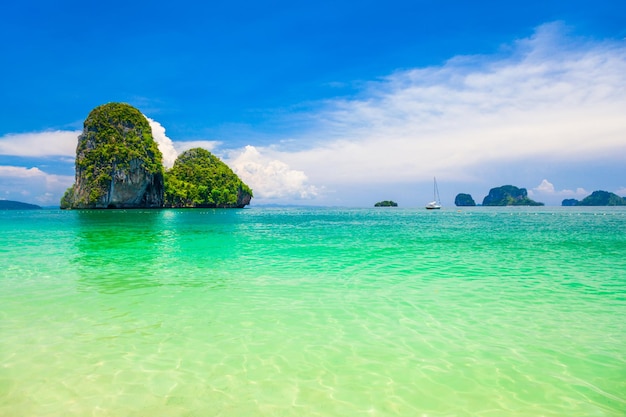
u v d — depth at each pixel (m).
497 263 11.84
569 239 19.23
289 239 19.72
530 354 5.05
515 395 4.02
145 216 55.62
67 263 11.83
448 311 6.91
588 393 4.05
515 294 8.07
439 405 3.83
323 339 5.58
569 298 7.77
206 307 7.11
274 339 5.57
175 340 5.50
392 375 4.47
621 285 8.85
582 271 10.58
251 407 3.77
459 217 52.75
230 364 4.73
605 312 6.83
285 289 8.49
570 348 5.24
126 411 3.66
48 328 5.92
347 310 6.98
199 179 151.38
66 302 7.36
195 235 22.39
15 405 3.76
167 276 9.86
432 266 11.35
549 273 10.30
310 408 3.76
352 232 24.47
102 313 6.69
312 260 12.49
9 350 5.07
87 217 50.56
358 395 4.02
